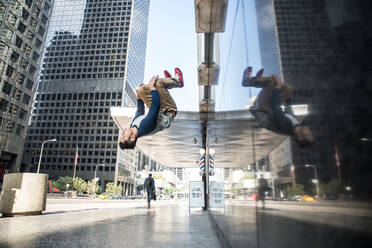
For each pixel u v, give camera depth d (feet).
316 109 2.65
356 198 1.94
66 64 346.54
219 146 16.90
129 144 17.44
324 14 2.48
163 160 84.17
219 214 15.33
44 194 24.57
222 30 23.90
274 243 4.17
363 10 1.83
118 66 339.98
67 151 305.94
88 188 246.06
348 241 2.06
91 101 325.42
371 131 1.71
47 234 12.35
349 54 2.04
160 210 36.32
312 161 2.74
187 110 41.98
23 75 171.42
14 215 21.79
